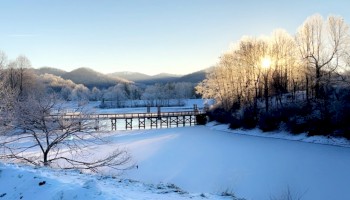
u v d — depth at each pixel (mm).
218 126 63438
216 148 38344
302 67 52844
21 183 8492
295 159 30594
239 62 66000
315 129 42844
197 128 63781
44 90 69188
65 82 154000
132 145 40625
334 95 44906
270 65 61125
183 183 22531
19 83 63688
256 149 37156
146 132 56750
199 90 82562
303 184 22062
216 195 10133
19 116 16359
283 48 62406
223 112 66688
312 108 47625
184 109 118375
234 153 34656
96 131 19297
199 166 28141
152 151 36000
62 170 12500
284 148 37375
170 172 25812
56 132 17625
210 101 96375
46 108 16766
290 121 47156
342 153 33219
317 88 48812
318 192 20328
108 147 35938
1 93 21219
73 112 18109
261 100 62375
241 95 65500
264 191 20500
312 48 50656
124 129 64375
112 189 8641
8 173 9344
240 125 56906
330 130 41219
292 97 56219
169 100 148625
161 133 55219
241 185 22016
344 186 21438
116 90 154625
